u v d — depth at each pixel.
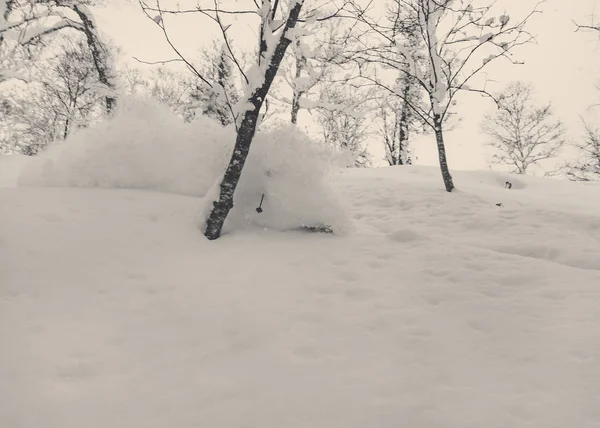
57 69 20.03
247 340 3.33
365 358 3.11
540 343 3.25
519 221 7.65
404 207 8.84
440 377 2.89
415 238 5.75
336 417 2.53
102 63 16.08
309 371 2.96
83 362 3.00
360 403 2.64
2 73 14.74
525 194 10.66
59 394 2.68
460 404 2.62
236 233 5.61
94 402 2.64
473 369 2.98
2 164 12.78
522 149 26.64
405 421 2.49
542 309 3.80
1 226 4.61
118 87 15.94
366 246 5.47
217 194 5.45
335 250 5.26
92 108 21.27
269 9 5.41
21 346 3.08
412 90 16.55
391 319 3.65
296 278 4.39
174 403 2.67
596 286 4.26
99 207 5.50
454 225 7.60
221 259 4.74
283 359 3.10
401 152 21.86
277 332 3.43
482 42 9.49
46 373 2.85
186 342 3.32
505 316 3.69
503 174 14.30
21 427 2.41
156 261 4.56
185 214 5.67
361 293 4.14
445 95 10.20
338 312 3.76
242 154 5.32
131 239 4.89
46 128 21.80
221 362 3.09
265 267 4.61
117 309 3.69
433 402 2.64
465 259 5.03
